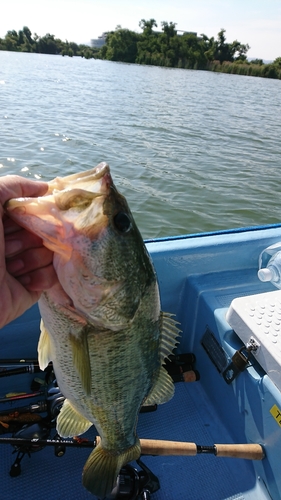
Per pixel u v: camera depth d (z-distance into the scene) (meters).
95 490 0.67
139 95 9.07
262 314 0.91
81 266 0.52
